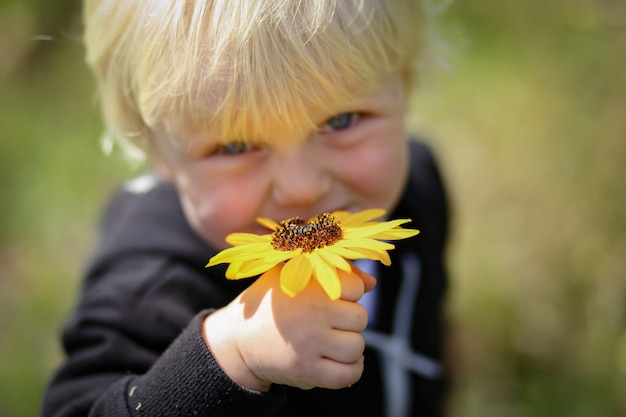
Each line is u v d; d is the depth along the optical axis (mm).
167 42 558
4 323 1031
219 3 548
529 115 1044
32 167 1263
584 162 934
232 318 530
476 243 1007
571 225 929
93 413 555
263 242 522
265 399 528
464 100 1124
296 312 515
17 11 1532
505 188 1010
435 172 776
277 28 546
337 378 511
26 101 1391
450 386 880
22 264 1121
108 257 645
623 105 917
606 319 890
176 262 630
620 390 862
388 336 684
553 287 933
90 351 590
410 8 617
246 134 562
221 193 583
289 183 572
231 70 547
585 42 1016
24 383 937
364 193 597
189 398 529
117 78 603
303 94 552
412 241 704
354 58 560
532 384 909
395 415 681
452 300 973
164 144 595
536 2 1179
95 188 1205
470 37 1215
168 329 601
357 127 587
